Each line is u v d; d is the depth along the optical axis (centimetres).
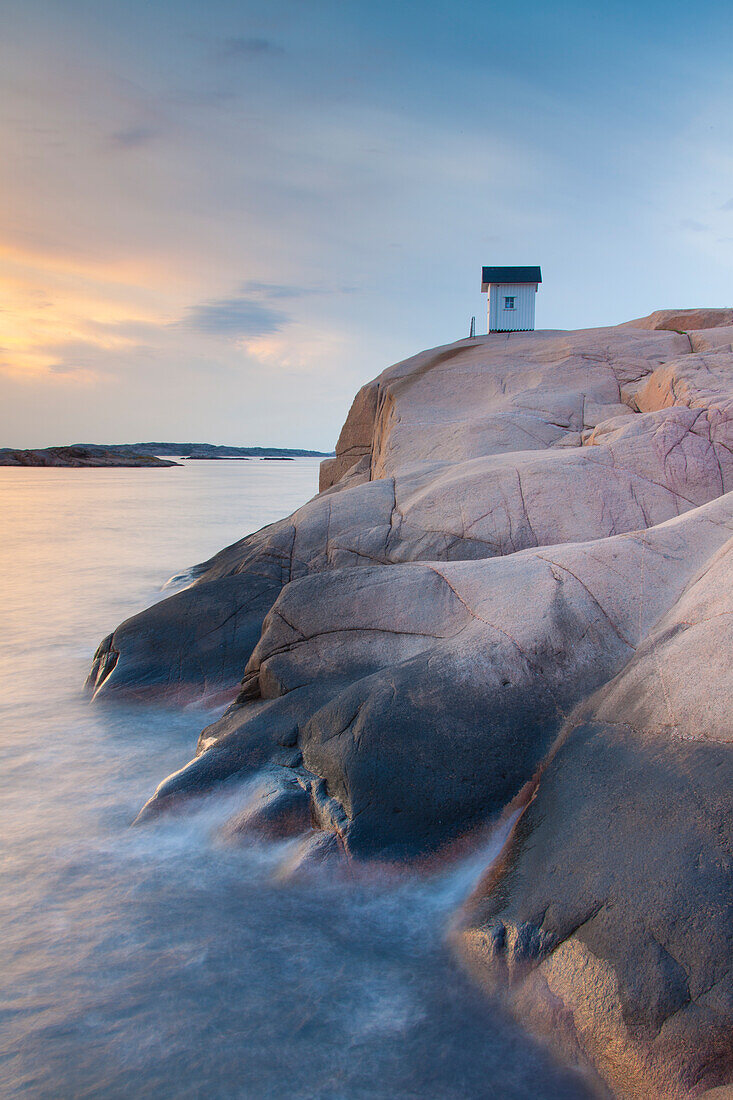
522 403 1549
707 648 536
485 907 471
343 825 556
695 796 436
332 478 2378
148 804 635
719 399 1108
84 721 924
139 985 456
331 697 684
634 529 970
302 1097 377
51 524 3216
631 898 399
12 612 1542
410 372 2009
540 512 998
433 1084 384
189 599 1084
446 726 591
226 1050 407
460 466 1180
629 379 1625
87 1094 379
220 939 498
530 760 574
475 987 439
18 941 499
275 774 622
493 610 700
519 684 622
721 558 653
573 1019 387
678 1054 346
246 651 992
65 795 725
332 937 497
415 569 793
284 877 550
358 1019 427
